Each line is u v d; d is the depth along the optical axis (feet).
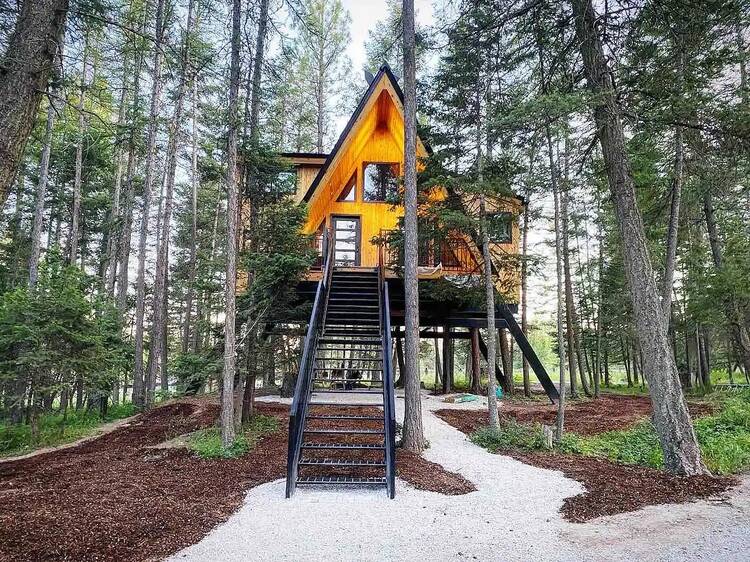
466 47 30.17
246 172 32.45
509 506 17.47
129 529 14.64
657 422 23.24
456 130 32.45
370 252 48.85
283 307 31.76
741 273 45.34
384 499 18.17
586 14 26.08
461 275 39.70
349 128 46.21
